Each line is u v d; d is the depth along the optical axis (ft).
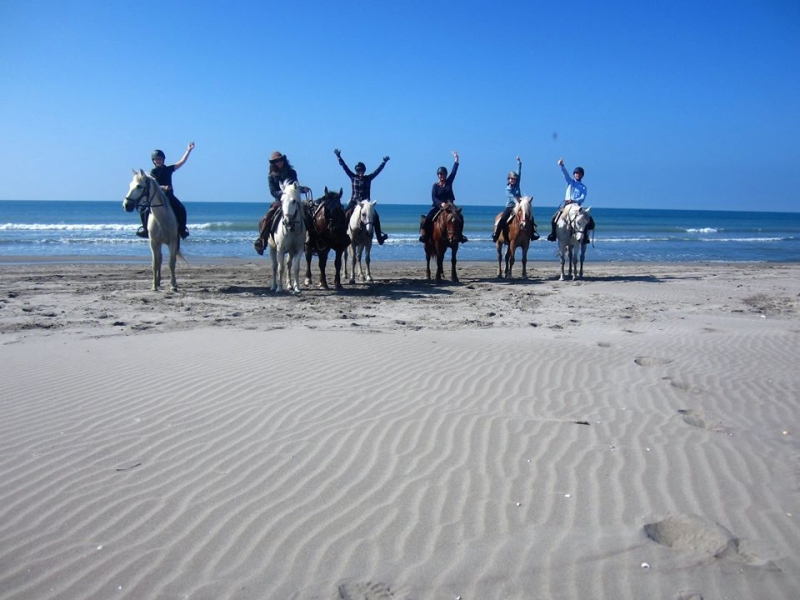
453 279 54.70
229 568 11.05
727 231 193.88
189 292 45.34
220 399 19.58
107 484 14.02
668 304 41.96
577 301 43.19
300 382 21.34
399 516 12.82
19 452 15.58
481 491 13.92
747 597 10.44
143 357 24.68
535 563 11.27
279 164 45.80
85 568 11.00
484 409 19.07
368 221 49.26
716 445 16.60
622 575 10.98
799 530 12.47
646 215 465.88
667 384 21.93
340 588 10.54
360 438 16.71
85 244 101.45
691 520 12.75
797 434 17.48
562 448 16.26
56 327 31.55
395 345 27.12
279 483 14.19
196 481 14.21
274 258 45.73
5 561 11.17
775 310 39.32
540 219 294.46
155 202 42.93
